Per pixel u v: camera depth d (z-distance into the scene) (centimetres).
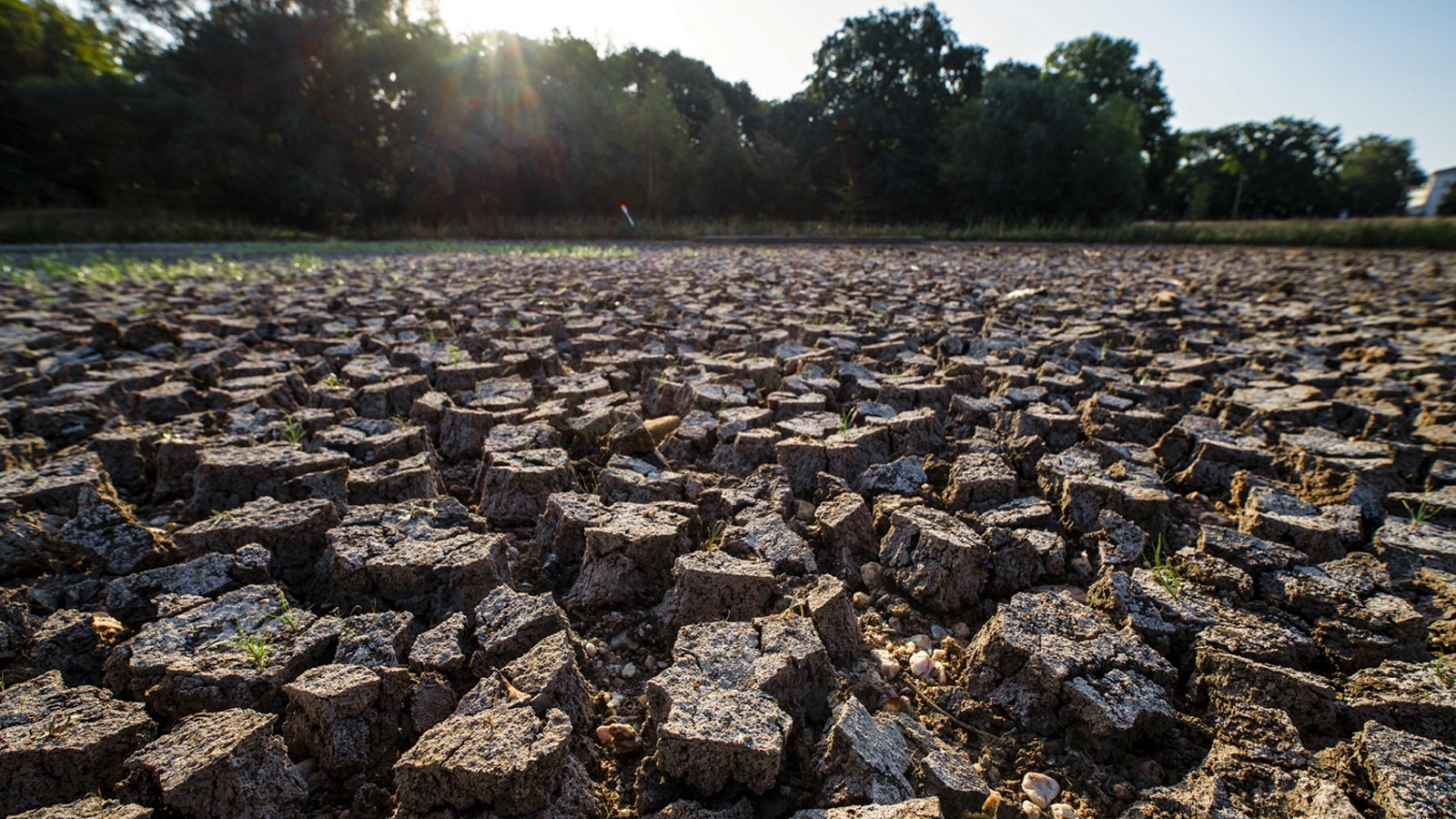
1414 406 542
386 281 1234
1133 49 4891
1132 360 682
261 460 372
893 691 260
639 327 828
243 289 1095
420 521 323
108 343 668
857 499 356
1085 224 3288
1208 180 7169
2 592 274
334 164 2984
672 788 212
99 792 200
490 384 557
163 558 308
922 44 3988
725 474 432
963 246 2647
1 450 391
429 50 3145
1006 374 587
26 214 2538
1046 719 241
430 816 193
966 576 309
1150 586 294
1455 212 6525
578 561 334
